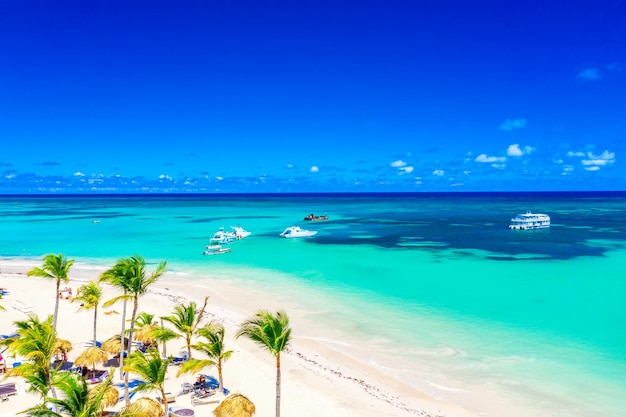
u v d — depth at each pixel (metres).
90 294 30.36
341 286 48.44
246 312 39.62
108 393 21.14
